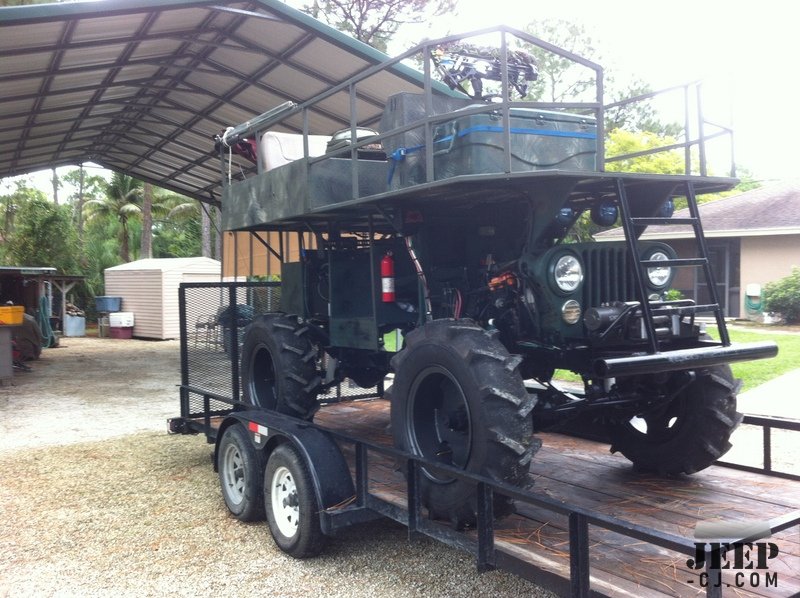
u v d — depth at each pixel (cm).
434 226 503
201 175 1817
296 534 446
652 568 322
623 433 484
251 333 630
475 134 392
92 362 1636
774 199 2092
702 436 439
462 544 353
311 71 1056
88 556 474
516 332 435
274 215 552
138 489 623
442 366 384
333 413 715
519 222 495
